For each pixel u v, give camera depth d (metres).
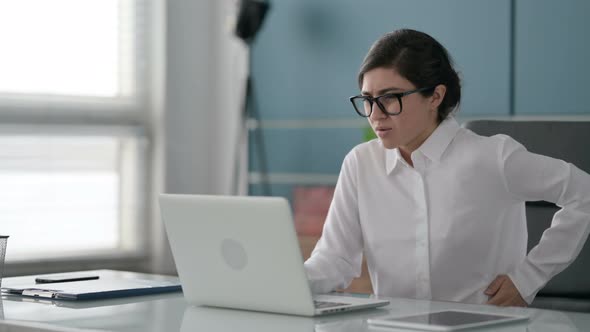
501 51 4.39
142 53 5.61
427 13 4.66
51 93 5.20
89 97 5.37
